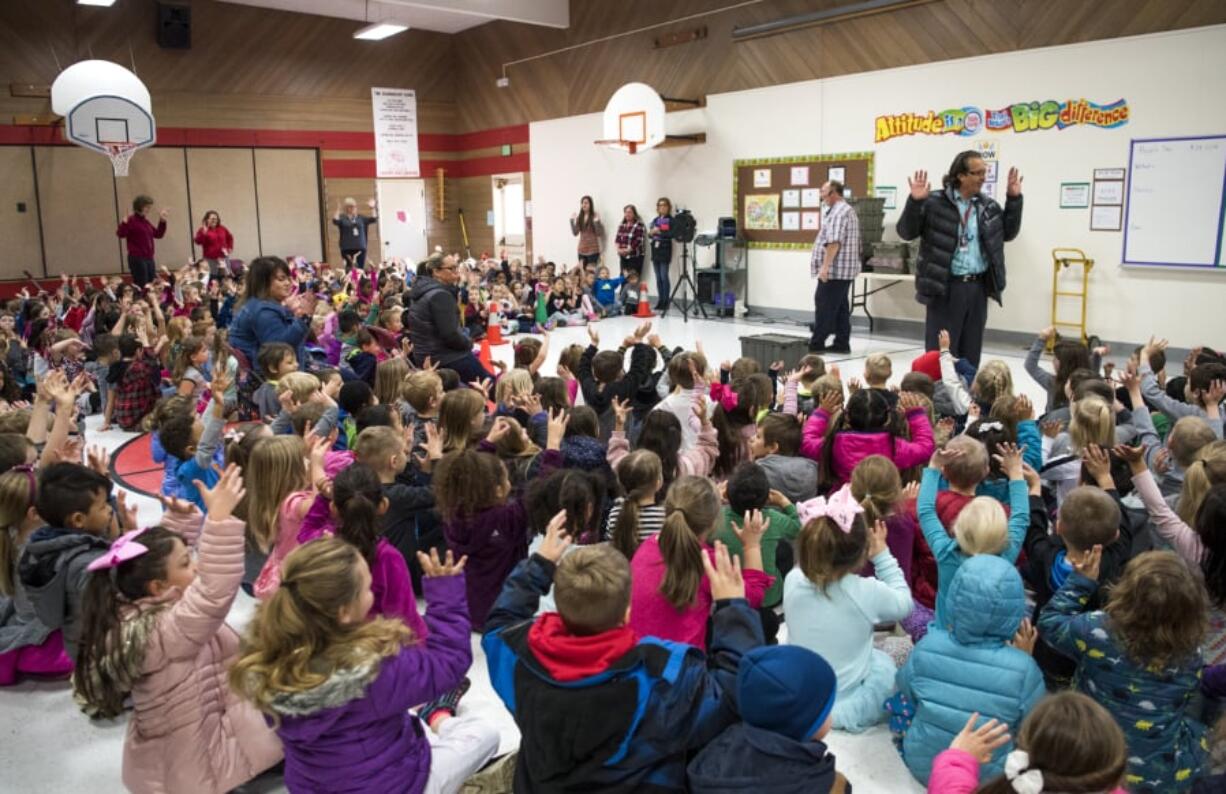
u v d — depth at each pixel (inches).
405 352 249.0
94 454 119.3
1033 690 87.4
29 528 115.0
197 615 79.4
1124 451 107.7
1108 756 55.7
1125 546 103.5
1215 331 309.4
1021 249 355.3
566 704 64.3
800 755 63.5
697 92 479.5
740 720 69.3
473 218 665.0
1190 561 101.6
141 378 259.0
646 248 519.5
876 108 395.9
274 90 591.5
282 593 69.5
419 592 136.3
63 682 121.2
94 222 541.0
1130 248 324.5
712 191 481.1
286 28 589.9
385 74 631.8
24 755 105.0
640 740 65.1
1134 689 81.7
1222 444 109.5
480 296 452.4
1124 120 320.2
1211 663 90.9
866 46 395.9
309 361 223.9
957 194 249.9
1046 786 56.5
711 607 96.2
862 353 355.3
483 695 113.7
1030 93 343.9
